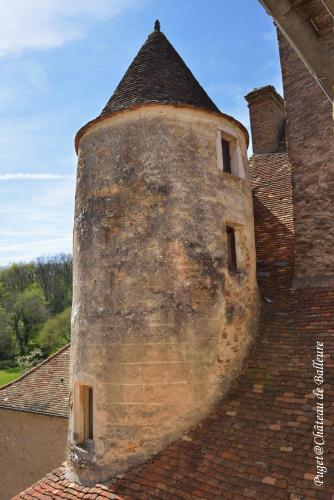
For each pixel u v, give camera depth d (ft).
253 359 21.33
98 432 19.40
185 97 24.11
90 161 23.49
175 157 21.70
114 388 19.38
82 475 19.51
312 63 12.42
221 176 23.07
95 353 20.30
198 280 20.56
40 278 187.93
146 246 20.53
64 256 197.06
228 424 18.04
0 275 187.32
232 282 22.02
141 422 18.70
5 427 36.19
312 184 25.76
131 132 22.29
